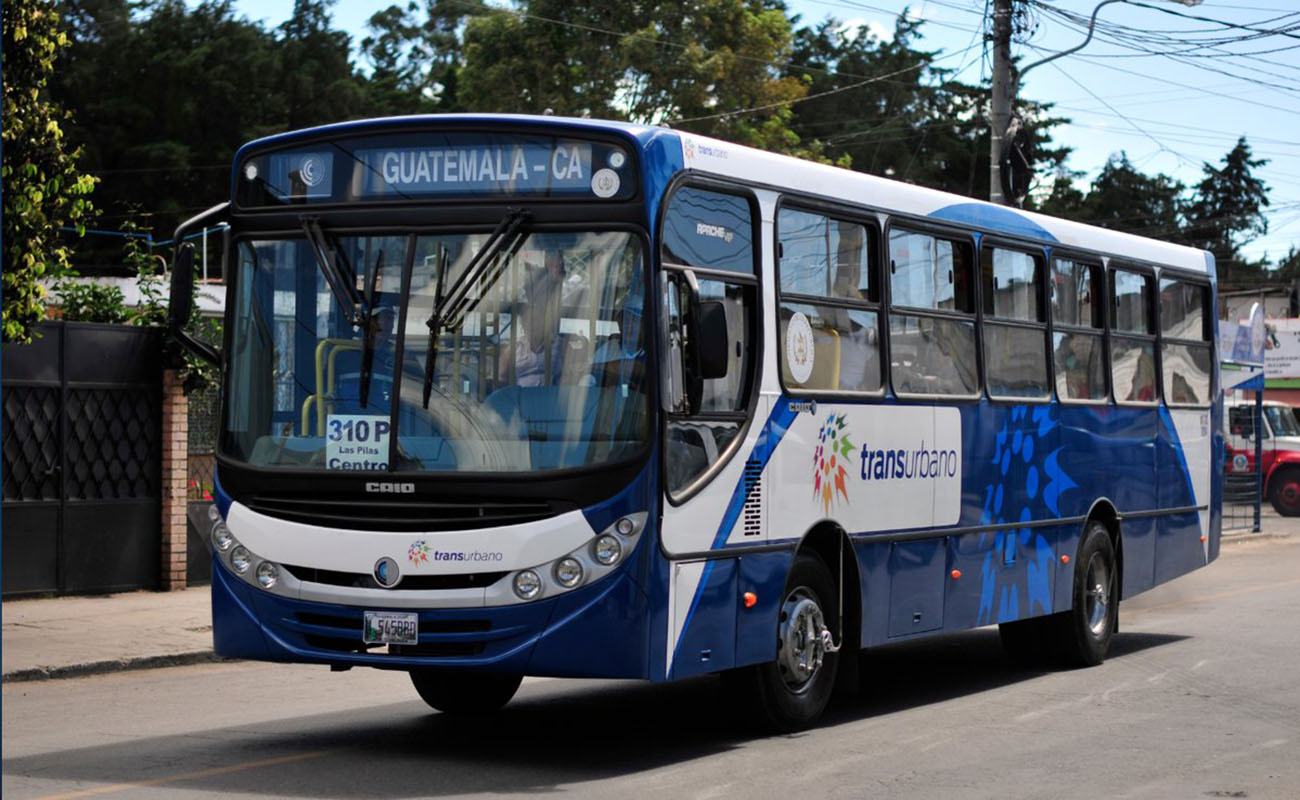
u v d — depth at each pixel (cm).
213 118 5659
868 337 1061
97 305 1806
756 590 933
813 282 1006
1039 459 1278
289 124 5797
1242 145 9175
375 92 6175
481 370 854
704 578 884
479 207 866
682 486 866
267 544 875
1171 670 1334
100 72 5644
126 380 1736
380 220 880
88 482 1711
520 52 4606
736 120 4522
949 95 7031
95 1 5691
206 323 1816
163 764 877
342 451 864
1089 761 912
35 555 1662
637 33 4488
